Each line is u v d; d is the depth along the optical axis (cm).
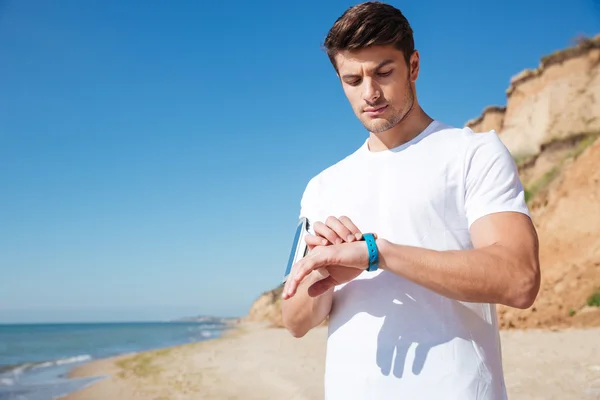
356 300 137
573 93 2205
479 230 127
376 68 135
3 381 1137
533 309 1017
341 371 134
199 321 13875
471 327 128
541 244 1239
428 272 114
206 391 831
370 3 136
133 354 1739
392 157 147
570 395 501
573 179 1335
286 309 150
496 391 126
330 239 124
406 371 125
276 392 761
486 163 133
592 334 841
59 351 2178
